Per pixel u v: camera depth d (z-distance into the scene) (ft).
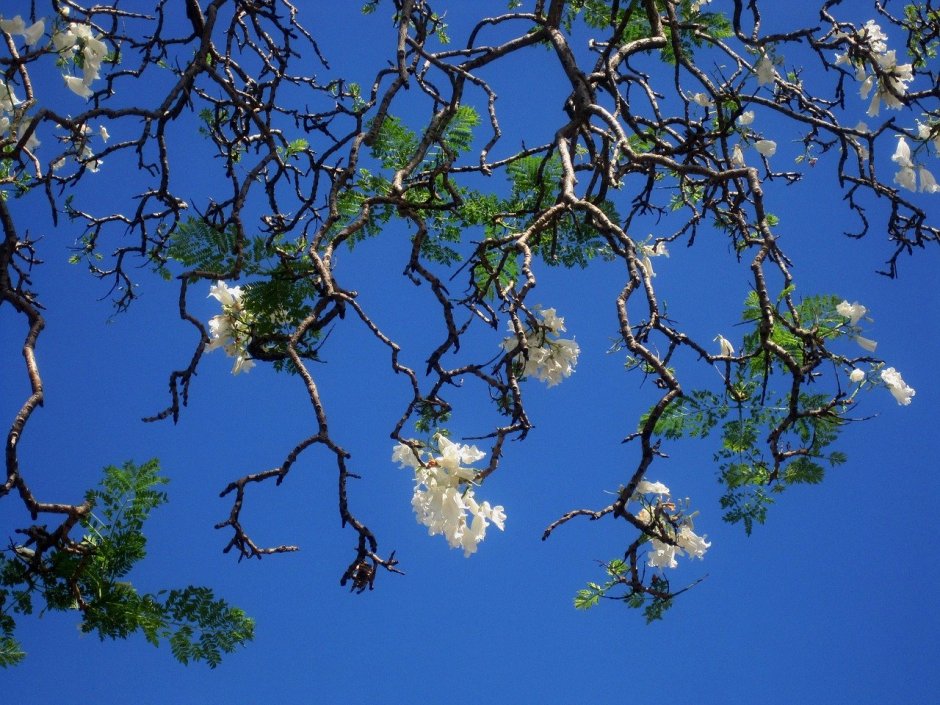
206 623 11.59
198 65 12.21
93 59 11.82
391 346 10.39
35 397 8.14
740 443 14.12
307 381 9.76
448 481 11.16
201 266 12.17
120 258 14.47
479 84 12.92
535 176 16.49
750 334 14.30
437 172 12.75
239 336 13.07
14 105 11.17
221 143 16.62
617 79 14.37
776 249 11.02
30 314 8.88
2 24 10.73
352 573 9.75
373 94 14.67
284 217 14.30
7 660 10.91
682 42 17.17
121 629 11.32
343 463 9.66
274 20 15.44
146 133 12.23
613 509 8.99
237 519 9.39
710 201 14.24
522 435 9.92
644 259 15.66
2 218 9.23
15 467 7.97
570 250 16.07
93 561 11.40
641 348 8.68
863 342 13.66
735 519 14.35
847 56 14.11
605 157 12.52
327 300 10.36
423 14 15.17
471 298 11.18
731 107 15.61
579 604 13.87
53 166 11.23
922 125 13.82
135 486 11.77
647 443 8.69
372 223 16.26
